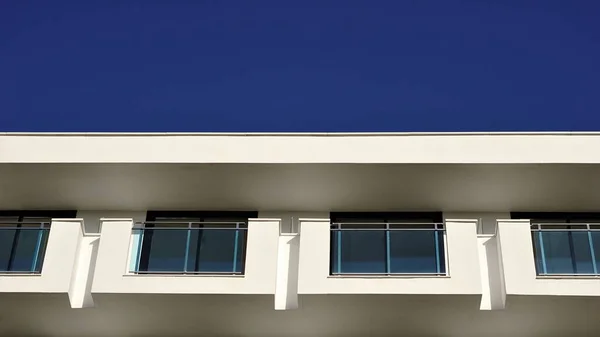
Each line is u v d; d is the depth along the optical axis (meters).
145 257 13.02
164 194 14.36
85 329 13.30
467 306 12.48
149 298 12.59
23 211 14.85
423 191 14.07
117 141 13.91
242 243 13.05
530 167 13.48
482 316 12.67
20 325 13.23
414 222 14.43
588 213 14.45
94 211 14.78
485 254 12.92
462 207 14.37
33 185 14.30
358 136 13.78
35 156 13.80
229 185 14.09
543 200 14.17
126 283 12.62
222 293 12.48
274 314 12.80
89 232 14.55
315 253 12.73
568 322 12.73
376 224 13.21
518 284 12.32
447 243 12.80
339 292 12.38
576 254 12.73
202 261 12.94
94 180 14.12
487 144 13.59
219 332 13.27
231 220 14.58
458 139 13.65
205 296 12.52
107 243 13.00
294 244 13.22
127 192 14.34
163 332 13.30
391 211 14.52
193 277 12.66
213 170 13.80
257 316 12.88
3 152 13.84
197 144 13.82
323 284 12.46
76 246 13.04
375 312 12.72
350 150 13.66
